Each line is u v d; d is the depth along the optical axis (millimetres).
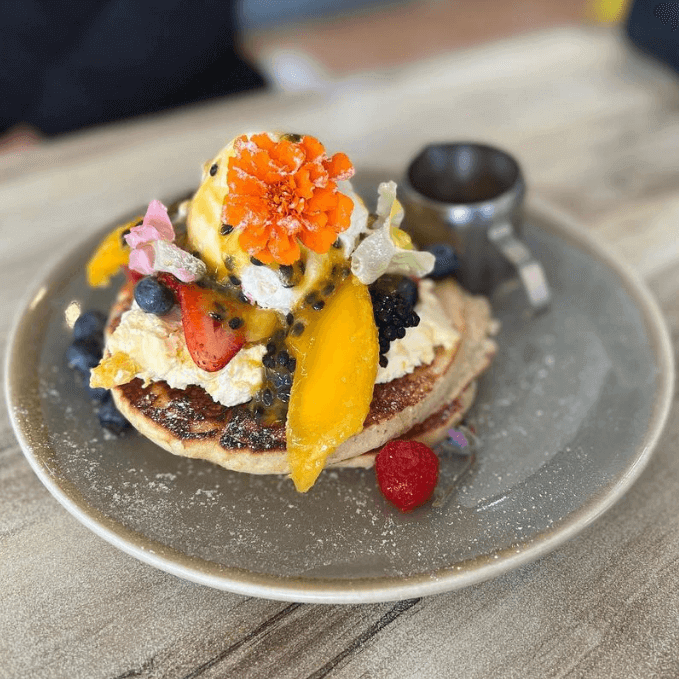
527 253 423
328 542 329
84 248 438
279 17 1215
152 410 356
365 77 644
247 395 351
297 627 321
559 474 354
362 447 353
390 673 310
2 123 747
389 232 349
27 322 403
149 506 338
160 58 746
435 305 392
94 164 537
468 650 315
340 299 340
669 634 320
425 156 448
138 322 354
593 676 309
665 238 496
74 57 719
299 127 569
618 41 693
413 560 321
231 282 340
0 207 504
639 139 574
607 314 430
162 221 348
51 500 359
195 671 309
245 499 345
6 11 685
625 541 349
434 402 370
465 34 1213
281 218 316
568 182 537
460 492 352
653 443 357
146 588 330
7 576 332
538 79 641
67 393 383
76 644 314
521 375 407
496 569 314
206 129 567
